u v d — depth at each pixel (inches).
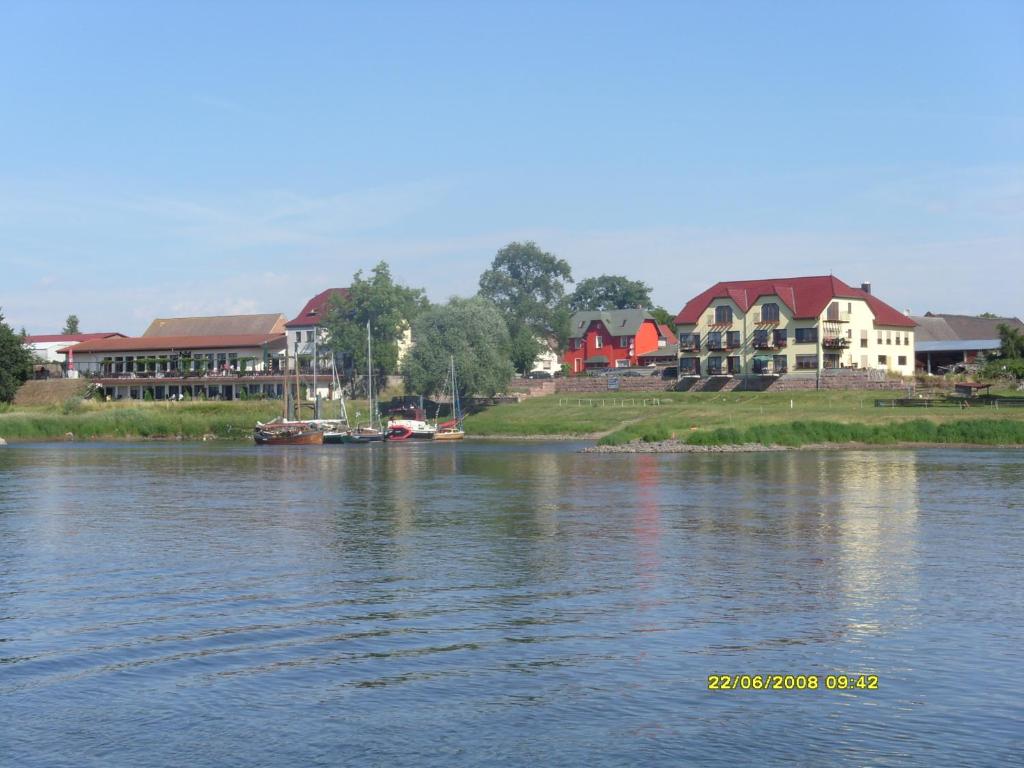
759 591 1342.3
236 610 1252.5
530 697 924.0
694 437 4089.6
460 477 3024.1
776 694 927.7
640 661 1025.5
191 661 1038.4
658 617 1202.0
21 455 4298.7
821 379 5472.4
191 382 6648.6
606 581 1414.9
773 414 4606.3
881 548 1665.8
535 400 5885.8
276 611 1245.7
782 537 1788.9
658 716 877.2
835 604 1263.5
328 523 2020.2
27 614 1238.3
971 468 3075.8
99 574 1489.9
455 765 784.3
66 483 2952.8
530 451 4215.1
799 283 5900.6
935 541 1729.8
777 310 5762.8
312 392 6471.5
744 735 836.0
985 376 5305.1
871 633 1127.0
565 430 5098.4
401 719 874.1
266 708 903.1
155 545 1755.7
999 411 4318.4
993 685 951.0
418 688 949.8
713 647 1074.1
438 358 5590.6
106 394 6875.0
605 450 4050.2
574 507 2240.4
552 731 845.2
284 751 812.6
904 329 6156.5
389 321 6476.4
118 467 3585.1
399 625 1172.5
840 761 784.9
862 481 2726.4
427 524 1993.1
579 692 935.0
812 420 4350.4
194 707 907.4
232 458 4052.7
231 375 6673.2
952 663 1016.2
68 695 941.2
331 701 917.8
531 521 2020.2
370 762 791.1
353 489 2706.7
